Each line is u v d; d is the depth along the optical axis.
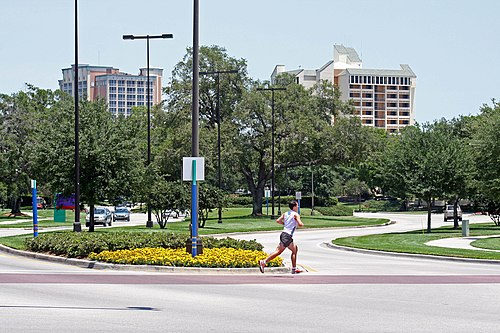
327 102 90.38
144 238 28.91
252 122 87.25
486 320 14.68
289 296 18.23
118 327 13.43
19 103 90.50
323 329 13.45
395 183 61.34
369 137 87.06
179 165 83.69
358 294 18.80
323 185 139.12
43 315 14.74
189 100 88.25
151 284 20.52
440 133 61.84
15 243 36.22
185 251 26.69
